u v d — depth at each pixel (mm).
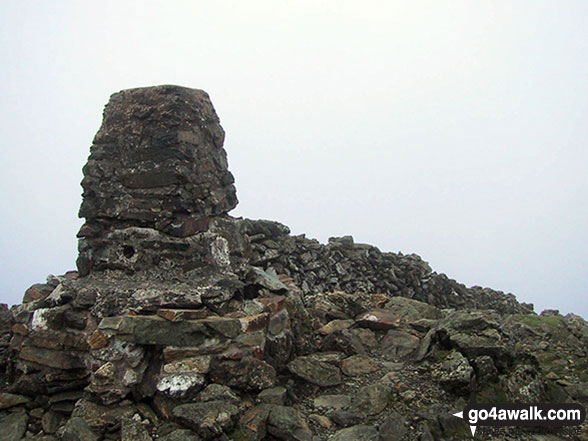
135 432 2434
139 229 3002
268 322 2992
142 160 3074
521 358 3146
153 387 2613
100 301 2797
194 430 2441
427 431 2625
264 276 3379
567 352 3941
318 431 2645
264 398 2740
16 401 2771
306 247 4703
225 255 3156
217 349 2703
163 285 2861
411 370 3186
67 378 2762
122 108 3168
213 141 3312
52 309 2865
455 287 5480
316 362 3096
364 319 3756
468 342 3115
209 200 3201
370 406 2795
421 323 3713
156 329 2631
